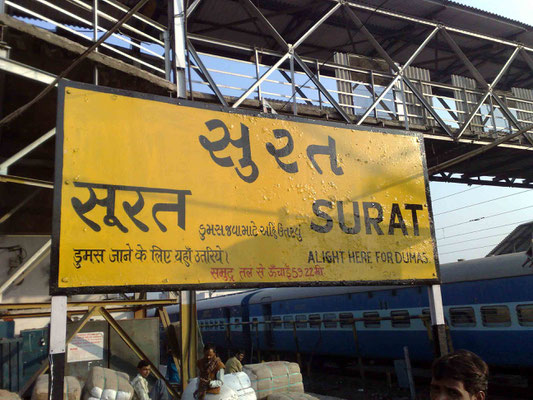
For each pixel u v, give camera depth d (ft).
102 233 13.21
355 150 18.20
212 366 18.85
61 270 12.42
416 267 17.84
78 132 13.58
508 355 34.53
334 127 18.06
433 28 48.91
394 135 19.13
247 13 45.96
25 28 21.90
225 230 15.08
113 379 19.83
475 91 50.47
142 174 14.23
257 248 15.42
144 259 13.60
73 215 12.95
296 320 55.31
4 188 33.35
